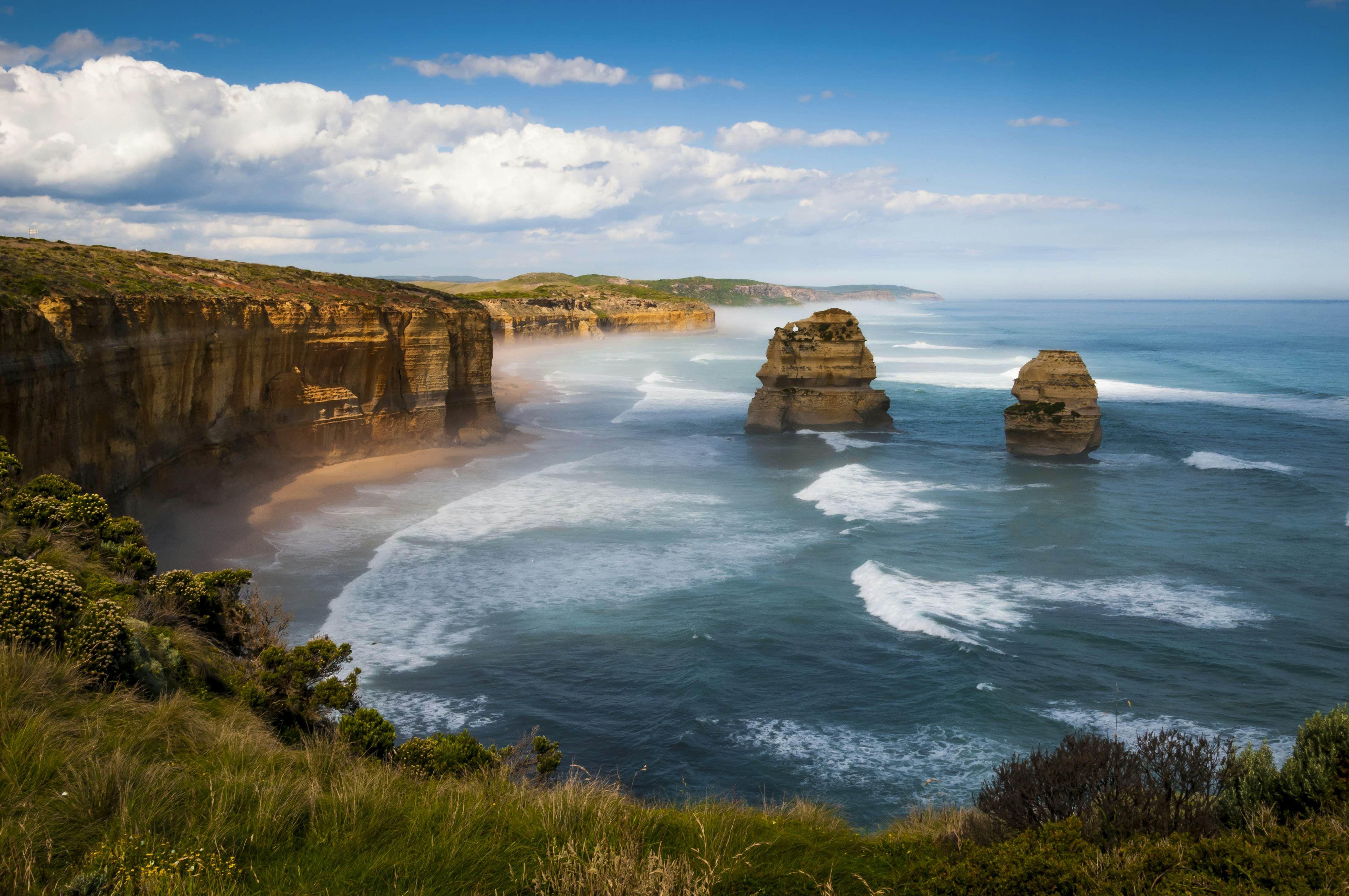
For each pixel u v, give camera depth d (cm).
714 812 886
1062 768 829
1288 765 851
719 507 3597
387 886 614
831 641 2223
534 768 1333
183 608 1453
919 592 2541
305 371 4088
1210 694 1931
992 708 1866
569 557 2881
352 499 3597
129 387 2752
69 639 1003
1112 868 635
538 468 4409
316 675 1350
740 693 1947
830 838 857
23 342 2177
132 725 854
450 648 2158
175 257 4234
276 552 2856
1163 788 830
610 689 1962
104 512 1700
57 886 548
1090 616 2380
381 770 912
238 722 1049
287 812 698
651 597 2523
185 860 587
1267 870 629
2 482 1656
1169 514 3478
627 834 725
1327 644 2195
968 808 1268
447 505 3566
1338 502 3644
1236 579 2695
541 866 650
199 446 3334
